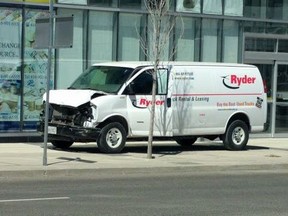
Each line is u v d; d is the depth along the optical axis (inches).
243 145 713.0
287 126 919.7
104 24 781.9
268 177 539.8
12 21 718.5
